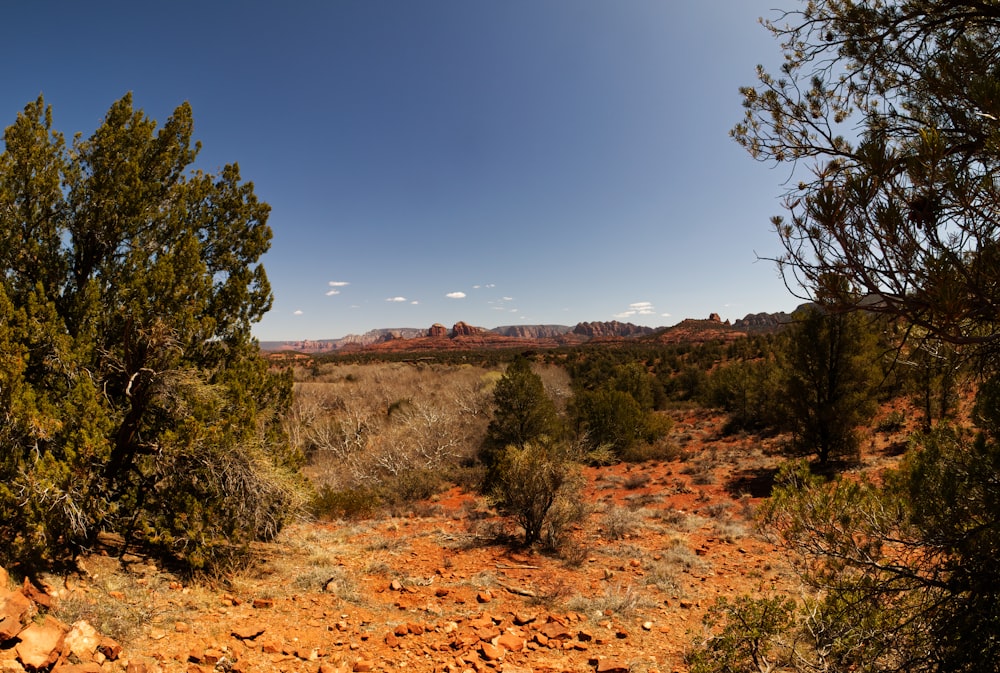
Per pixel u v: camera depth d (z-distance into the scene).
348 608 6.32
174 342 6.41
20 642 3.57
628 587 7.22
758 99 4.18
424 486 15.38
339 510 12.19
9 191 6.22
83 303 6.51
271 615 5.81
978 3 3.19
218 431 6.65
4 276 6.22
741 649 4.07
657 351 75.69
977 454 3.59
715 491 14.97
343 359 88.31
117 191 6.91
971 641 3.12
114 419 6.30
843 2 3.91
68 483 5.33
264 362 8.59
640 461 20.92
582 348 109.06
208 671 4.38
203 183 8.19
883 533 3.79
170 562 6.61
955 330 2.65
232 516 6.77
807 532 3.98
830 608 3.83
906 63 3.76
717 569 8.63
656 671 5.11
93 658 3.95
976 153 3.00
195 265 6.99
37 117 6.80
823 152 3.88
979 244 2.49
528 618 6.30
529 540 9.87
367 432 21.47
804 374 16.30
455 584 7.52
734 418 27.11
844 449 15.53
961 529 3.40
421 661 5.08
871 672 3.43
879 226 2.65
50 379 6.02
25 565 4.93
